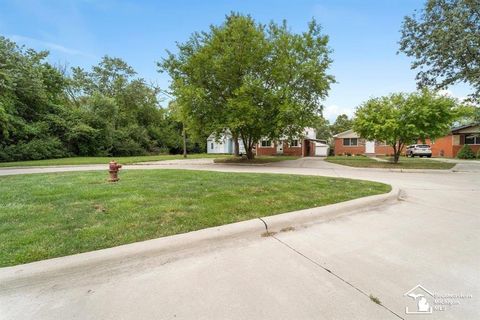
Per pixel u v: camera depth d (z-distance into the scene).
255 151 36.03
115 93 37.66
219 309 2.04
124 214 4.05
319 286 2.38
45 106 25.48
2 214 4.00
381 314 2.01
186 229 3.50
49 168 13.62
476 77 14.58
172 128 40.78
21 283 2.31
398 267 2.75
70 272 2.51
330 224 4.17
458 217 4.65
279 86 17.41
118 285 2.37
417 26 16.19
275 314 1.99
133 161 18.20
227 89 17.64
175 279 2.48
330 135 55.41
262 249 3.18
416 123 14.39
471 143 28.06
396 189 6.71
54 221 3.70
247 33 16.44
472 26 14.25
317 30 17.84
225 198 5.18
